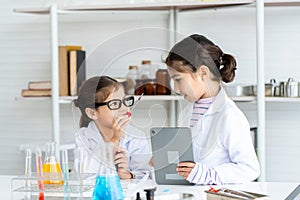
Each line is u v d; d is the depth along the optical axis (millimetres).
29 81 4137
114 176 1760
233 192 1885
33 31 4117
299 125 3738
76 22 4035
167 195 1894
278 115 3768
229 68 2623
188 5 3506
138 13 3949
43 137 4145
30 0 4105
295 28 3723
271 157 3793
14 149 4188
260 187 2178
